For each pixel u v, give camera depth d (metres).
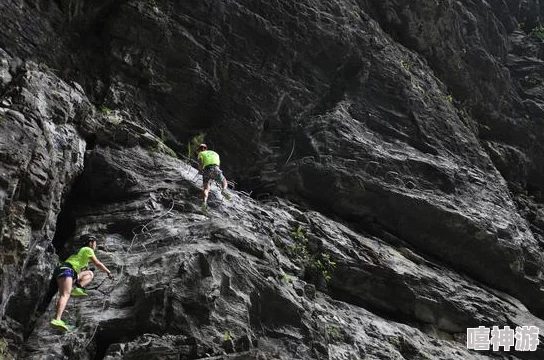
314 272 11.64
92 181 10.82
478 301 13.12
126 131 11.73
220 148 13.75
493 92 19.39
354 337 10.13
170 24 13.55
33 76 10.65
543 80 20.97
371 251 12.52
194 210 10.74
